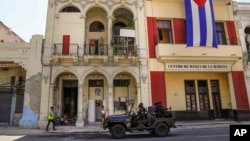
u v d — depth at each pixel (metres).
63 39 19.38
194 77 21.59
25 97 17.77
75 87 20.97
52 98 18.19
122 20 21.84
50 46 18.73
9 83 20.42
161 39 20.97
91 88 20.77
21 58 18.42
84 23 19.92
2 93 20.08
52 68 18.61
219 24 22.17
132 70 19.47
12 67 20.39
